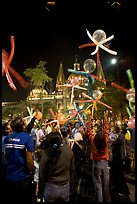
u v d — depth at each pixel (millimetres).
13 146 4027
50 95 80062
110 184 6871
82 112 8750
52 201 3762
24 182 3977
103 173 5496
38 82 44031
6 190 3945
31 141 4094
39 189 3863
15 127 4137
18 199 3938
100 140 5512
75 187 6750
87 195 6289
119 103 26078
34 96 71375
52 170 3834
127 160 7199
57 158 3846
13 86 5012
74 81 8539
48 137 3934
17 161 3998
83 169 8062
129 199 6254
